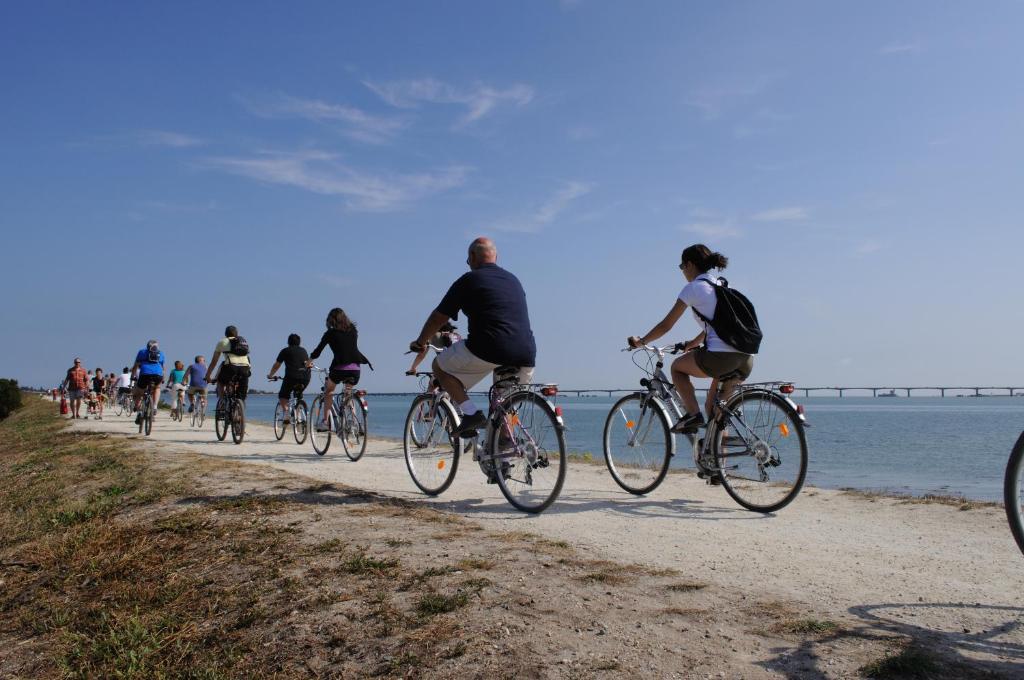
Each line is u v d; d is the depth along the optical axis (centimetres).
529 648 292
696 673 265
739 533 516
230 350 1384
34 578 503
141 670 342
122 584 460
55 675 360
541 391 583
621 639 296
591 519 564
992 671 264
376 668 299
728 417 615
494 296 598
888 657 268
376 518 529
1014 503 370
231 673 325
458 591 357
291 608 369
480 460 628
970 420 6544
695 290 594
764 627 307
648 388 682
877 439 3080
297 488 653
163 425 2053
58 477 916
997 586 381
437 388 705
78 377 2584
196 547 499
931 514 584
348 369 1084
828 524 548
